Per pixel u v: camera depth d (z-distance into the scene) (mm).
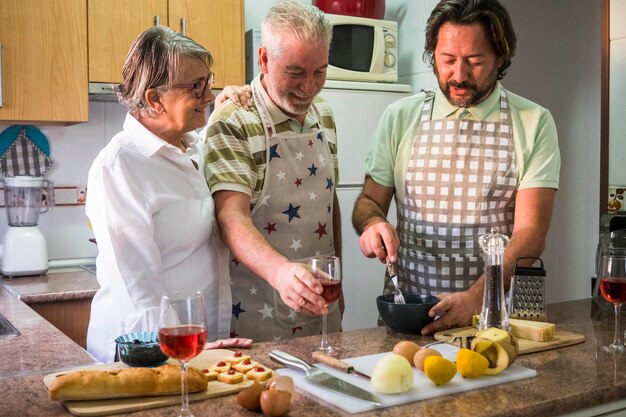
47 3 2879
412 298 1856
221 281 1934
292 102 1926
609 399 1326
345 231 3396
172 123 1777
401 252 2248
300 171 2037
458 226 2107
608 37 2990
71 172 3340
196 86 1745
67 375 1200
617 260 1563
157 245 1783
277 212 2012
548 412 1244
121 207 1715
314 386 1302
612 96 2990
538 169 2039
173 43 1723
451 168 2113
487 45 1944
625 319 1915
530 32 3654
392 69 3553
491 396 1269
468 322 1770
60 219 3328
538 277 1780
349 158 3410
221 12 3225
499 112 2094
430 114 2166
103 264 1753
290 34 1820
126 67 1771
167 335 1132
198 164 1946
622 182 2969
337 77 3404
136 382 1208
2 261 3053
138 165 1761
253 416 1164
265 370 1357
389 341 1668
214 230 1908
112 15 3004
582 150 3664
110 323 1798
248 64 3469
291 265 1611
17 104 2855
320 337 1709
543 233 1974
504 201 2090
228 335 1947
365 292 3459
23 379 1368
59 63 2918
